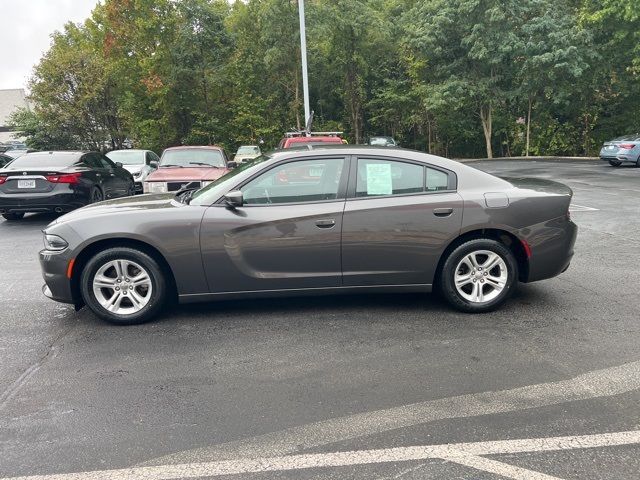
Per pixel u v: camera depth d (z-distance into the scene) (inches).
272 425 122.7
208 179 420.5
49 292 192.4
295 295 191.6
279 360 158.4
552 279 237.6
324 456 110.0
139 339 177.2
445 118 1352.1
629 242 309.0
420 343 168.7
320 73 1409.9
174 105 1268.5
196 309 205.5
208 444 115.5
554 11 1101.1
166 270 191.0
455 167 194.9
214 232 183.9
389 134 1551.4
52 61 1174.3
